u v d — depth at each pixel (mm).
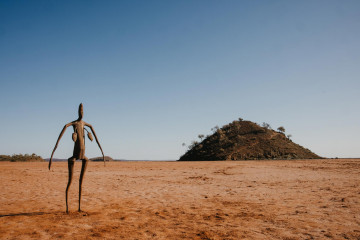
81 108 5664
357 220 5410
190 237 4262
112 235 4355
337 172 19453
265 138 115812
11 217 5582
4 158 59812
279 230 4703
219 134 129125
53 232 4512
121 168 26797
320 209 6574
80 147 5645
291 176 16641
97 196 8758
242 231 4633
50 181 13305
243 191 10125
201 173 20156
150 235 4371
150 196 8867
